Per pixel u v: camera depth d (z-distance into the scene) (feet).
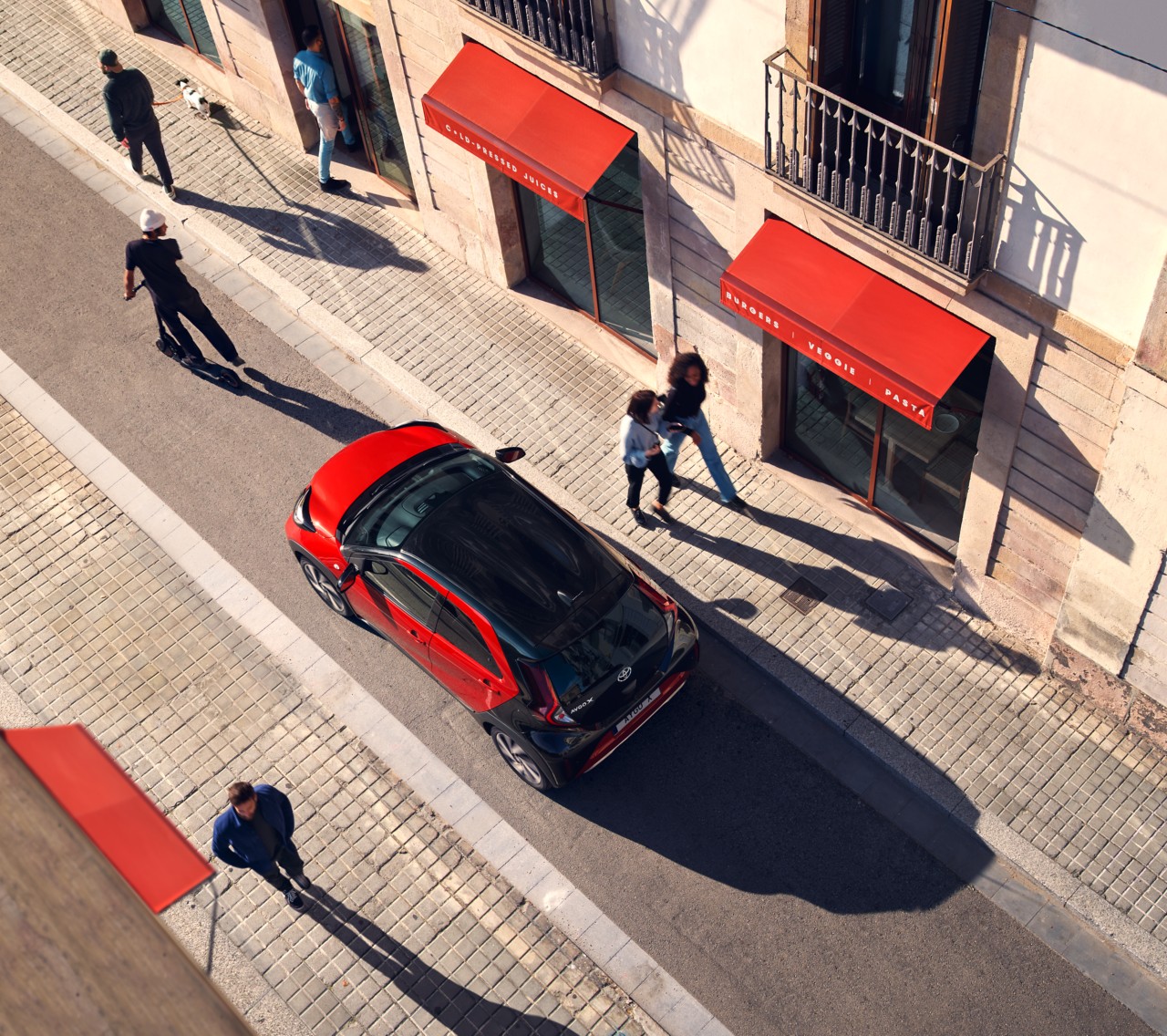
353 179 50.62
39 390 44.32
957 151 26.07
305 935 31.12
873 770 33.12
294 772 34.32
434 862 32.30
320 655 36.68
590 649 30.81
